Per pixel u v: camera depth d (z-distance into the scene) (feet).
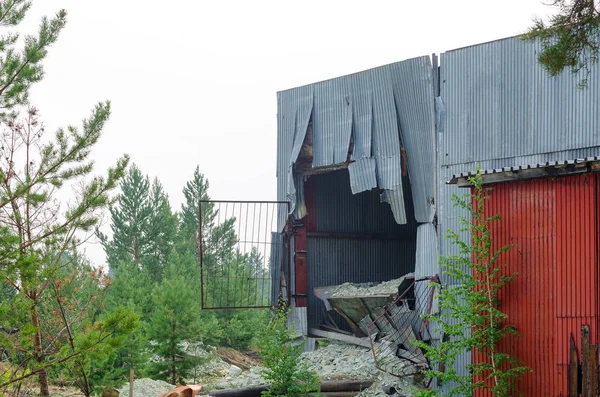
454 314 62.75
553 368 56.85
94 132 59.21
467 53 84.23
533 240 59.21
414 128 91.66
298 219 109.50
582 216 56.70
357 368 88.69
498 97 80.89
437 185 86.38
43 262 56.13
